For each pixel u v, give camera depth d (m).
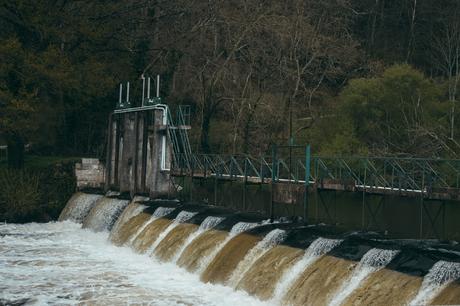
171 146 45.44
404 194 28.25
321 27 58.66
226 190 47.69
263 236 28.94
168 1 61.41
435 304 19.61
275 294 25.17
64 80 51.84
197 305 24.94
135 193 47.19
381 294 21.42
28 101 51.81
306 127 51.06
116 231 40.97
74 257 35.09
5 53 50.72
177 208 38.16
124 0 60.41
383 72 53.16
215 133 57.75
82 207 49.38
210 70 55.78
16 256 35.31
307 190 32.16
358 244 24.81
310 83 56.53
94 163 53.75
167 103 60.94
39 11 53.41
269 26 52.97
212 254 30.69
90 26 56.16
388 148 46.38
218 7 56.09
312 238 27.30
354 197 38.78
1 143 68.56
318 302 23.16
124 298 26.02
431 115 47.16
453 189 26.00
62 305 25.16
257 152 52.00
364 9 71.69
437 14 67.31
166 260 33.25
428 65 65.75
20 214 49.47
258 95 52.88
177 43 59.22
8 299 26.02
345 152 45.47
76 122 65.69
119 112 50.53
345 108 48.12
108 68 60.16
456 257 21.94
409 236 31.39
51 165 52.97
